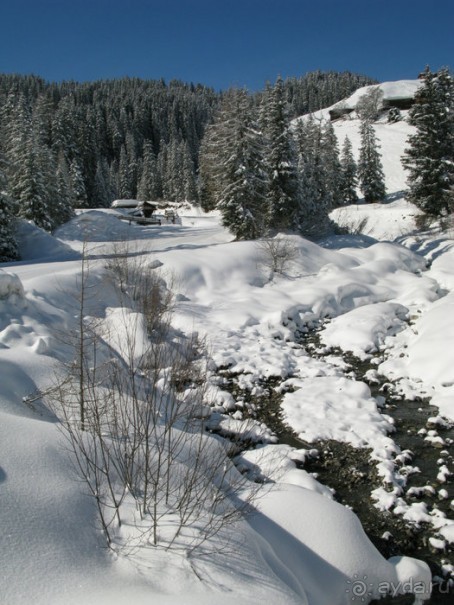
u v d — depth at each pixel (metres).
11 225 25.89
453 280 19.75
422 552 6.03
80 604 3.35
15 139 34.34
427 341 12.22
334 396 10.10
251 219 26.55
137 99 118.94
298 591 4.30
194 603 3.38
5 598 3.27
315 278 19.72
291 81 151.62
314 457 8.02
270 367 11.65
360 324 14.48
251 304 16.09
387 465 7.74
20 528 3.83
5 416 5.26
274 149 27.36
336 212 39.91
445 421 9.23
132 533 4.22
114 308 12.89
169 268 17.83
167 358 9.19
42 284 12.57
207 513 4.67
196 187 76.56
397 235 32.88
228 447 7.33
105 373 7.98
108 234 36.75
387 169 62.06
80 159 67.94
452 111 30.28
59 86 136.25
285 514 5.53
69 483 4.56
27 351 8.09
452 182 30.14
